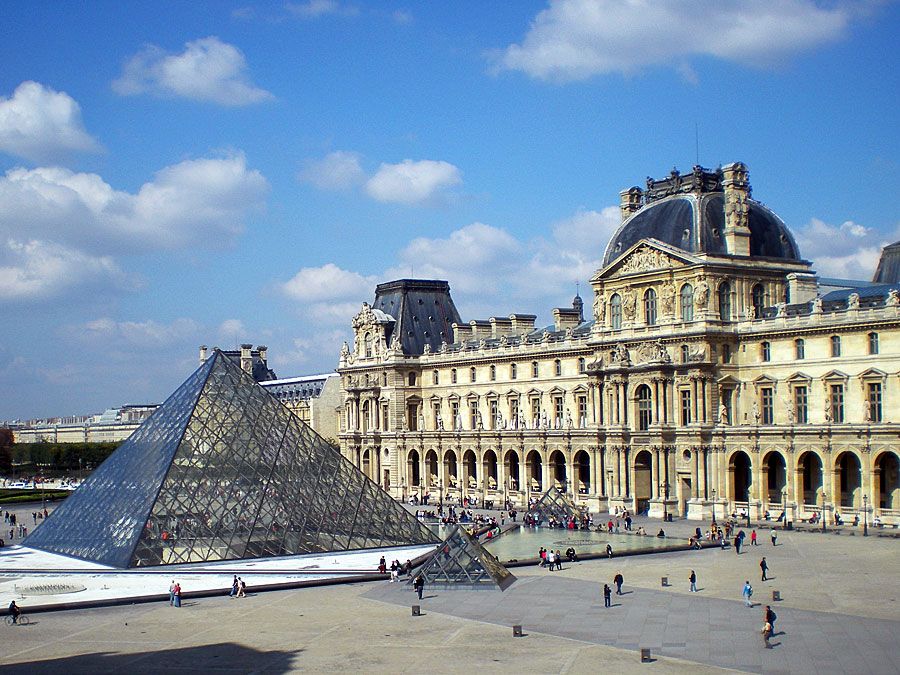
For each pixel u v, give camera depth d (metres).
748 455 167.25
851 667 73.44
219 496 133.88
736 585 105.56
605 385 189.25
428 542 145.12
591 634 85.25
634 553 129.88
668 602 97.62
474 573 108.25
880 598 97.31
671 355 178.25
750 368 175.25
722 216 182.25
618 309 189.88
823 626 86.00
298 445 144.75
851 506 165.00
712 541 136.88
